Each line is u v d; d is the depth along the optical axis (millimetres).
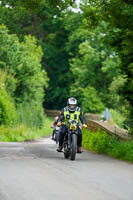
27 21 192250
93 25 50969
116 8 45125
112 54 174000
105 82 181000
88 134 49844
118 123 129875
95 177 23531
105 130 48094
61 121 35000
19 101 100000
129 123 52125
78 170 26297
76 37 188625
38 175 23203
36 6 53562
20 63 98625
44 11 183750
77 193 18578
